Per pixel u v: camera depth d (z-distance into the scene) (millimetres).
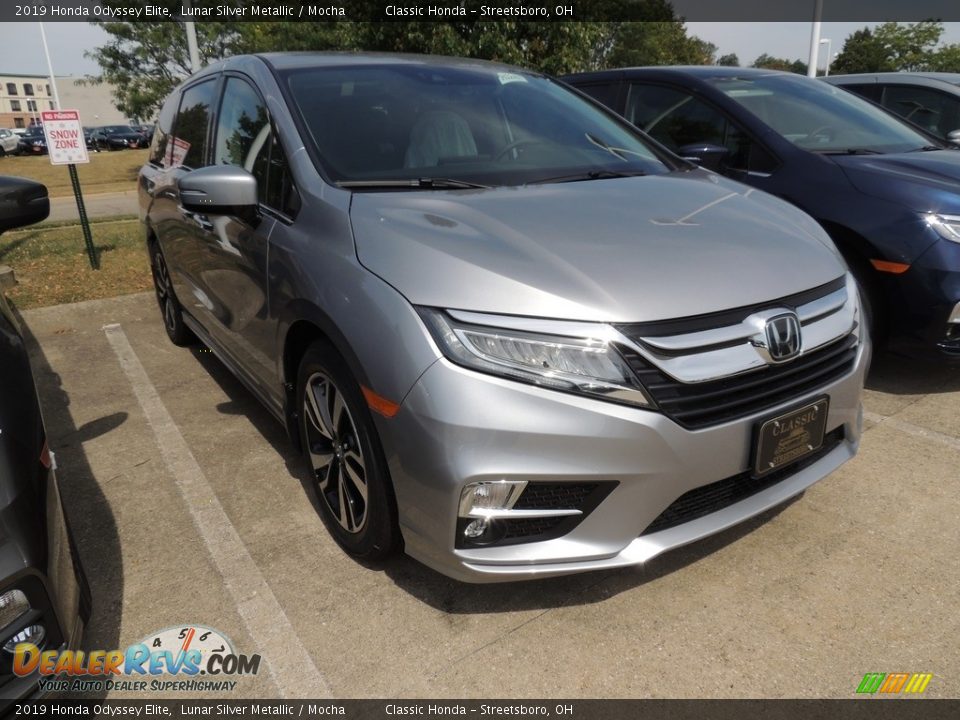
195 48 11164
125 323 5418
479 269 2068
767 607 2320
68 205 13922
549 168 3004
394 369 2039
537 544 2068
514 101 3412
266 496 3002
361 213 2400
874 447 3314
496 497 1978
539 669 2096
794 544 2627
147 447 3457
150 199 4531
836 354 2400
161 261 4691
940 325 3535
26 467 1773
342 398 2336
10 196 2475
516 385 1939
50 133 6320
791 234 2576
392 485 2213
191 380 4305
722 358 2064
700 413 2043
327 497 2627
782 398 2219
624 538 2066
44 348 4926
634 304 2002
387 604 2357
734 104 4562
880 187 3727
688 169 3379
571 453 1947
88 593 2111
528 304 1988
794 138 4348
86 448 3457
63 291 5879
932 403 3762
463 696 2012
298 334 2645
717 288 2121
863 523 2742
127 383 4277
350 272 2256
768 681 2041
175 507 2939
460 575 2078
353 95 3070
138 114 20219
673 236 2346
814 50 14609
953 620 2248
